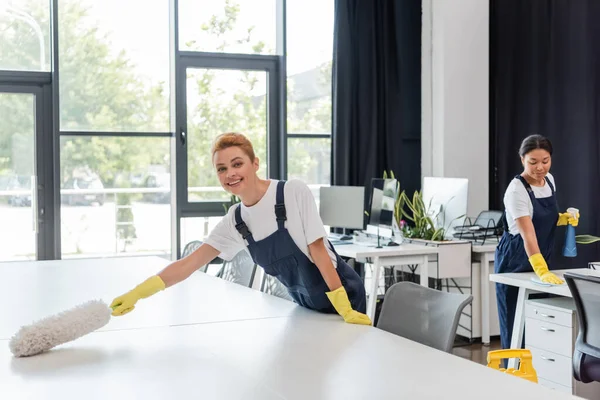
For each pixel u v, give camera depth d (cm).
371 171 637
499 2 630
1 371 185
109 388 169
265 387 168
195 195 611
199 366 187
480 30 639
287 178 634
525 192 370
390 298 256
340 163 627
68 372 183
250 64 625
